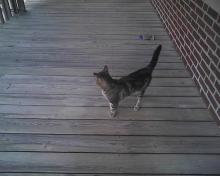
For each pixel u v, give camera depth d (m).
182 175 1.85
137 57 3.34
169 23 3.86
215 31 2.24
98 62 3.20
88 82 2.82
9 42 3.64
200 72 2.63
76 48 3.52
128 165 1.92
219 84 2.18
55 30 4.03
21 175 1.83
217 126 2.27
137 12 4.79
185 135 2.18
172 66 3.15
